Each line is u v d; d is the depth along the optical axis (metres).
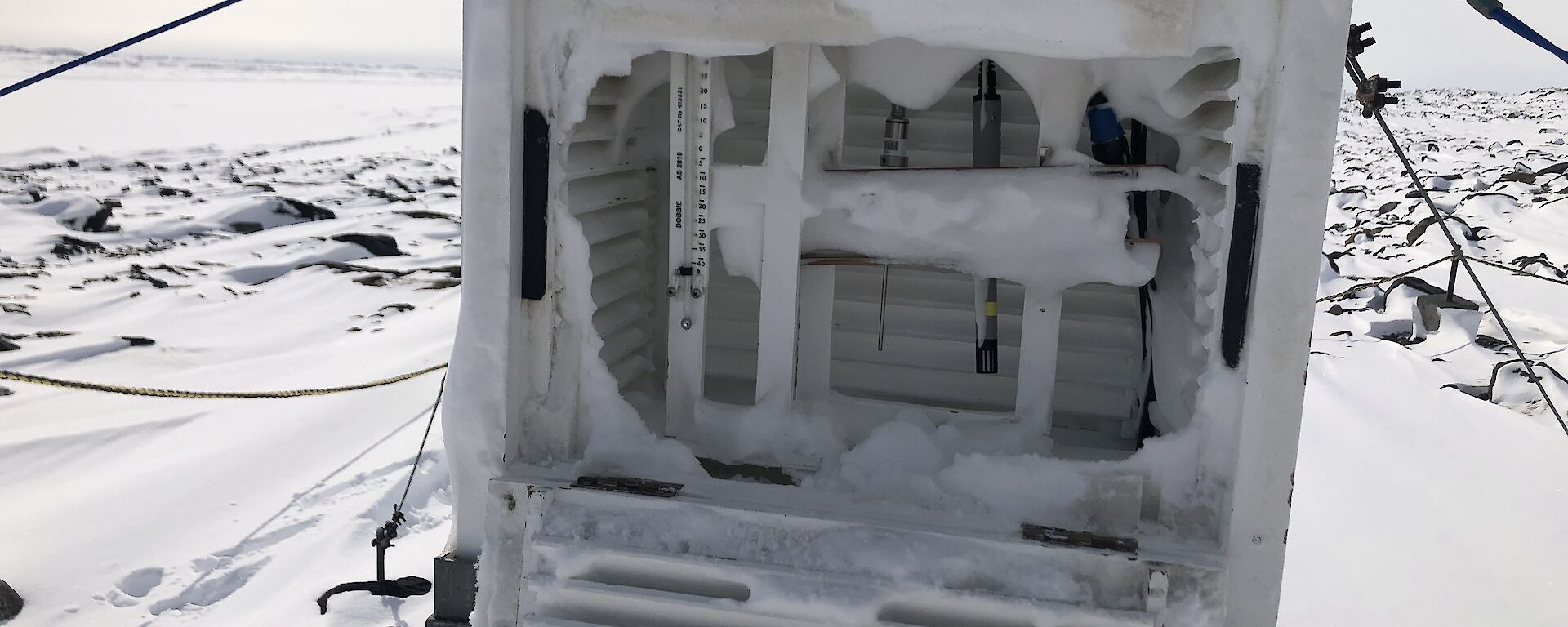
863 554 2.04
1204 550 2.04
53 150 26.39
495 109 2.09
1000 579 2.00
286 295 9.67
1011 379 2.91
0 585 4.09
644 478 2.26
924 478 2.21
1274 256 1.93
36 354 7.58
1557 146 22.91
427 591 3.19
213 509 5.01
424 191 19.36
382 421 6.13
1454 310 7.02
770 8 2.03
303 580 4.36
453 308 9.07
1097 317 2.89
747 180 2.36
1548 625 3.58
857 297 3.02
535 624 2.10
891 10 1.99
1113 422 2.89
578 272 2.22
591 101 2.41
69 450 5.73
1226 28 1.90
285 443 5.79
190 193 17.64
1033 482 2.16
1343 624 3.74
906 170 2.46
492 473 2.24
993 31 1.98
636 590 2.07
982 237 2.43
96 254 11.90
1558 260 9.96
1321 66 1.85
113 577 4.39
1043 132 2.43
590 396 2.29
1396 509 4.57
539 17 2.09
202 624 4.09
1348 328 7.61
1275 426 1.99
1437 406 5.69
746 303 3.11
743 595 2.06
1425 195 2.40
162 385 6.95
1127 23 1.93
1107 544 2.03
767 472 2.38
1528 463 4.82
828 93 2.51
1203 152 2.29
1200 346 2.20
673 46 2.08
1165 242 2.70
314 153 28.47
